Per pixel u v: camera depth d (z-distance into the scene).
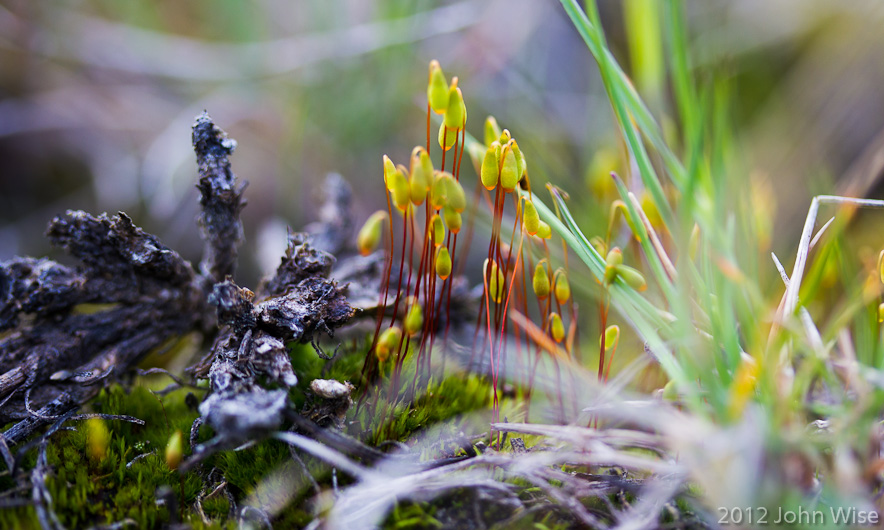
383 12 0.16
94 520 0.09
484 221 0.12
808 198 0.15
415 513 0.09
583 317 0.13
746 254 0.10
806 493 0.09
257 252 0.14
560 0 0.10
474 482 0.09
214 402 0.09
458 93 0.09
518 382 0.10
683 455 0.09
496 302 0.10
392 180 0.09
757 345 0.09
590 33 0.10
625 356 0.11
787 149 0.16
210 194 0.10
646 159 0.10
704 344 0.09
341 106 0.16
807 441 0.09
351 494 0.09
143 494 0.09
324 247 0.12
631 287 0.09
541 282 0.10
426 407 0.10
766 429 0.08
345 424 0.10
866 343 0.10
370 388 0.10
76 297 0.10
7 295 0.10
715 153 0.09
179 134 0.16
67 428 0.09
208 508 0.09
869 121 0.15
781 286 0.11
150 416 0.10
